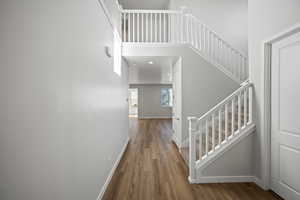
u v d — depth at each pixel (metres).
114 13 3.09
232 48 4.12
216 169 2.47
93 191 1.78
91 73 1.72
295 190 1.87
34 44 0.85
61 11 1.11
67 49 1.19
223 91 3.97
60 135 1.09
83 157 1.50
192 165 2.46
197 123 2.52
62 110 1.12
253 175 2.47
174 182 2.48
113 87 2.84
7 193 0.71
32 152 0.83
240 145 2.47
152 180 2.55
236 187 2.32
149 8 6.21
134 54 3.90
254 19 2.48
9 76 0.72
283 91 2.03
